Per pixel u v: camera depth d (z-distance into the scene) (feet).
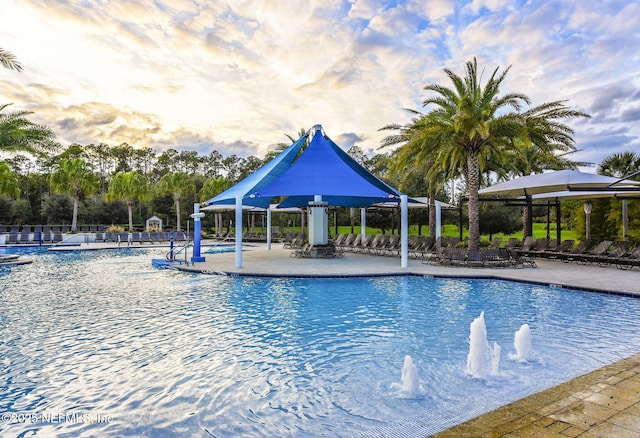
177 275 42.06
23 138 60.13
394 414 11.93
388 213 113.80
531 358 16.76
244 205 73.36
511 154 57.36
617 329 21.17
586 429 9.37
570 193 54.44
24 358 17.06
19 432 11.09
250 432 11.02
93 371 15.60
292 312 25.52
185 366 16.14
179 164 230.07
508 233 103.96
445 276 38.45
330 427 11.21
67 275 42.57
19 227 120.37
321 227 60.18
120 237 97.14
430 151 49.85
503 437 9.04
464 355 17.30
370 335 20.42
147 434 10.95
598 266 45.34
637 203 70.85
